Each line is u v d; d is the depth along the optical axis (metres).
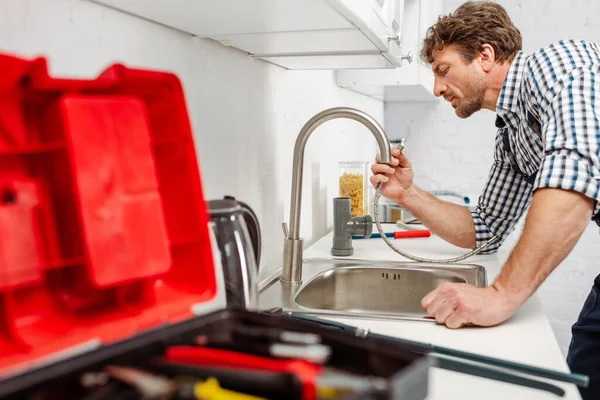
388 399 0.38
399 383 0.38
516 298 0.95
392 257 1.50
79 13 0.72
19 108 0.47
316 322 0.83
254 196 1.29
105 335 0.48
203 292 0.56
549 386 0.68
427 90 2.25
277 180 1.45
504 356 0.81
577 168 1.00
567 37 2.75
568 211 0.98
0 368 0.41
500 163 1.61
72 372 0.41
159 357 0.46
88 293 0.51
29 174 0.48
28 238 0.45
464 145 2.97
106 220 0.46
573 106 1.06
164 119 0.56
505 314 0.94
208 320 0.51
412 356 0.43
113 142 0.48
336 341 0.47
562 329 2.86
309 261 1.44
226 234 0.70
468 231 1.59
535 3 2.76
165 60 0.92
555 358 0.80
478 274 1.30
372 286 1.38
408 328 0.93
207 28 0.94
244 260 0.72
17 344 0.44
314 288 1.29
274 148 1.42
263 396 0.41
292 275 1.21
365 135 2.59
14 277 0.44
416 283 1.35
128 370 0.41
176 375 0.43
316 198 1.83
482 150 2.95
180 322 0.49
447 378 0.71
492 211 1.59
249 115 1.25
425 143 3.01
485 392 0.67
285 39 1.05
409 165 1.58
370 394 0.38
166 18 0.86
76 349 0.57
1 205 0.44
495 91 1.46
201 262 0.56
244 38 1.04
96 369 0.42
